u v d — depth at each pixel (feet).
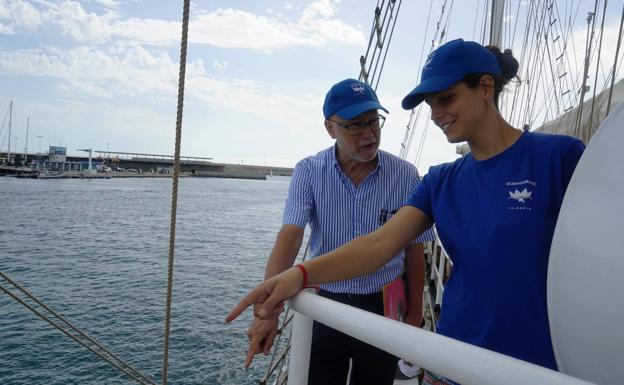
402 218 4.57
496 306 3.91
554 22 24.25
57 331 57.06
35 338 54.90
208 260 104.58
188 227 162.50
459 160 4.57
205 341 54.49
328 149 7.41
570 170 3.91
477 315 4.05
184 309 66.59
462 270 4.26
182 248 119.65
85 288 77.30
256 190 428.97
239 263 101.76
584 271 2.40
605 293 2.28
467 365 2.14
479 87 4.08
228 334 56.65
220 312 65.41
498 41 19.90
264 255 112.68
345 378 6.92
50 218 170.91
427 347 2.35
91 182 402.93
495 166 4.13
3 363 48.67
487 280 3.97
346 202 7.06
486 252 3.98
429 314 14.35
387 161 7.22
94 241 126.72
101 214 188.75
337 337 6.62
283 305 3.64
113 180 456.86
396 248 4.36
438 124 4.30
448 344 2.28
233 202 279.90
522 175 3.98
